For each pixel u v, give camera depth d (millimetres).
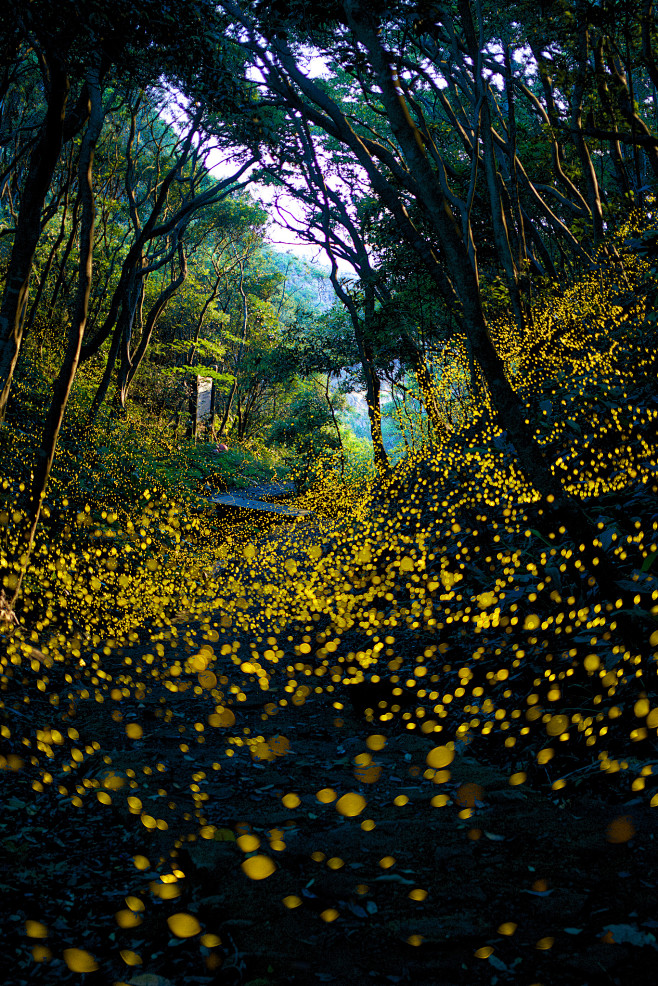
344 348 24141
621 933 2178
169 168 22203
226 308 33375
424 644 6281
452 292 11398
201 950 2293
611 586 4203
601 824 2912
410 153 3934
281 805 3508
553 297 13219
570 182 14875
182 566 11195
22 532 7426
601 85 11914
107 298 22141
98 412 15094
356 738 4691
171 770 4020
